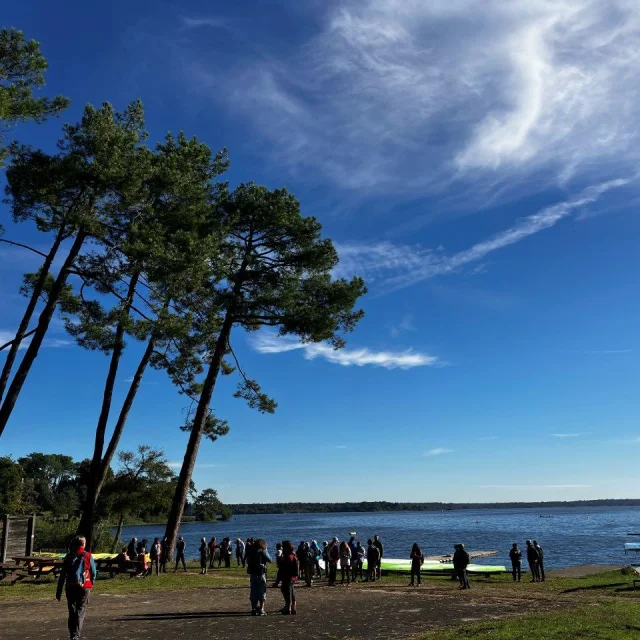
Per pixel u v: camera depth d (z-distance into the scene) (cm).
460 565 2119
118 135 2064
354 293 2995
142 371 2720
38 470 12231
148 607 1477
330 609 1469
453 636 1062
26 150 2039
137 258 2111
